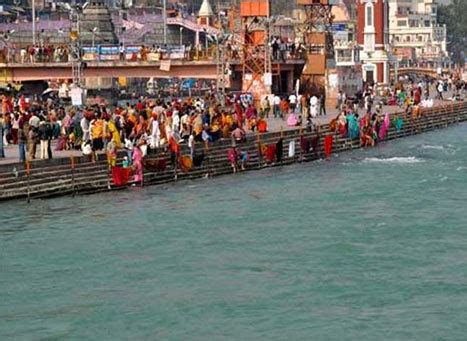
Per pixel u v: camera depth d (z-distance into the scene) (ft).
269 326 167.22
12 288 186.80
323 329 165.78
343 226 236.43
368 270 197.26
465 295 181.37
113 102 510.99
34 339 162.20
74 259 205.98
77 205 260.62
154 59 500.33
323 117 434.30
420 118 490.90
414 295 181.68
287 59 502.79
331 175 321.73
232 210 256.93
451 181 307.58
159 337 162.61
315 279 191.52
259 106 435.12
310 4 517.55
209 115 338.75
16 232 229.04
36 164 268.41
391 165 348.79
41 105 377.91
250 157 335.06
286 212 254.27
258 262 203.82
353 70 593.42
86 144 284.00
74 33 494.18
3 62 489.26
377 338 161.79
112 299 180.65
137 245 217.77
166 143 309.83
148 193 280.92
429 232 229.25
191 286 188.03
